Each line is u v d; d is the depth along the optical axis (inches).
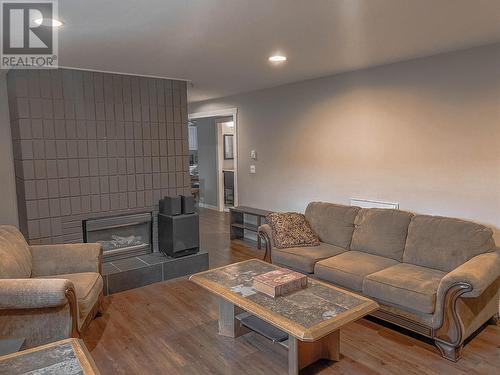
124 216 173.6
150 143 179.6
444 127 142.2
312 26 106.0
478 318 110.0
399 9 94.1
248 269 124.3
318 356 102.7
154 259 170.2
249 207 243.4
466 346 109.3
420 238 131.3
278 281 105.0
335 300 99.7
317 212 169.6
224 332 118.1
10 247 113.5
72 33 108.0
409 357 104.6
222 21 100.0
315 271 137.8
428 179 148.9
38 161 150.3
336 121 182.5
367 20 101.7
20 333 97.6
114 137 168.6
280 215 166.1
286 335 100.8
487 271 103.8
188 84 202.5
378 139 165.0
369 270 126.4
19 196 162.1
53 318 98.5
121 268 157.9
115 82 167.5
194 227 174.7
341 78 177.6
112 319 129.7
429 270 123.8
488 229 120.2
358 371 98.7
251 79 190.1
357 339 114.6
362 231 149.6
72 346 66.3
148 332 120.6
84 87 159.3
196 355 107.3
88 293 113.6
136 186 176.6
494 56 127.1
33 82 147.6
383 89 160.7
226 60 145.8
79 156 159.8
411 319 110.6
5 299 94.2
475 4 91.3
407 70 151.3
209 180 347.6
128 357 106.5
